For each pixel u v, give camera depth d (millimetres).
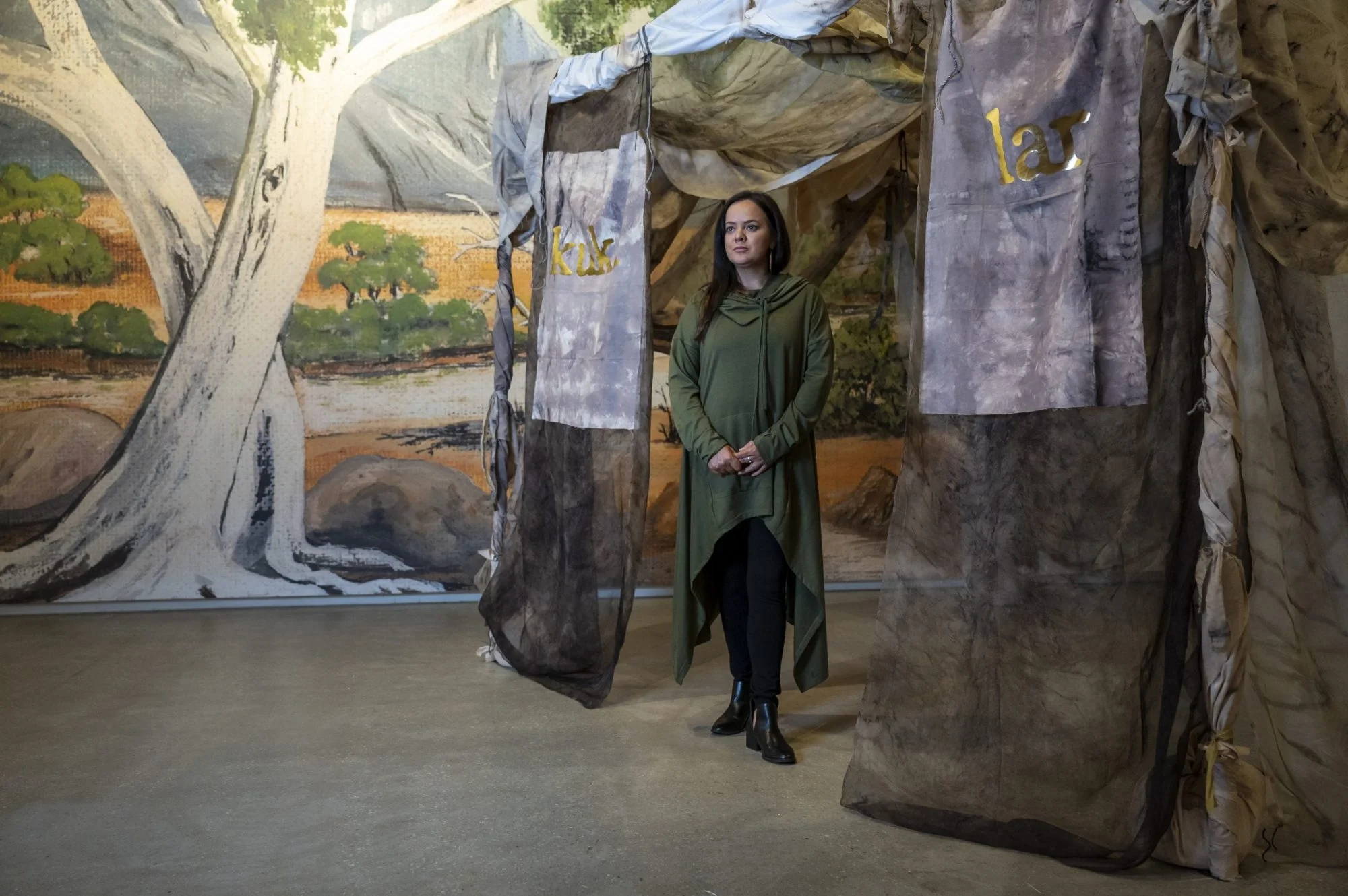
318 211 5211
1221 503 1931
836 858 2129
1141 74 2025
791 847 2188
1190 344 2020
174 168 5105
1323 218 2057
